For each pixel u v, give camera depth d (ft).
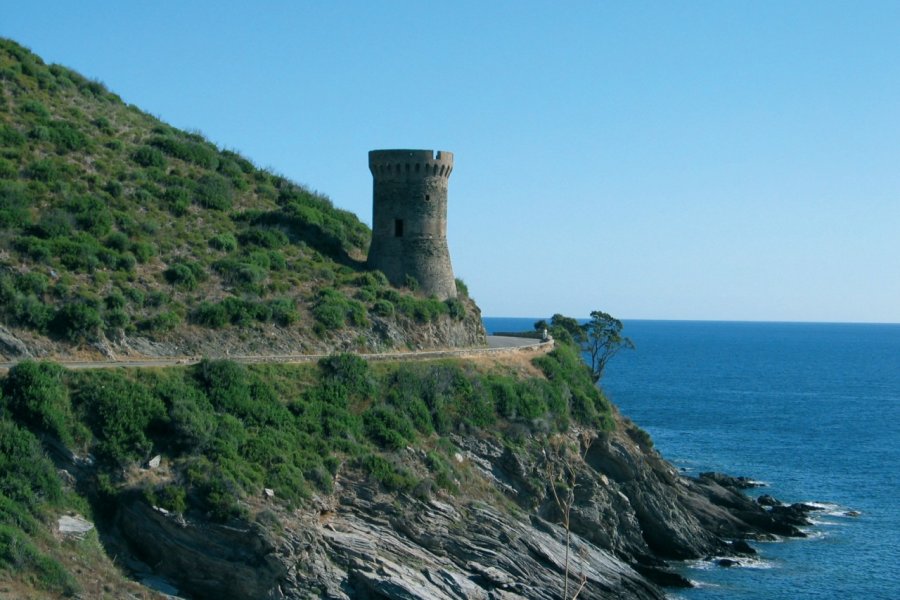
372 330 256.32
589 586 204.64
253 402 202.90
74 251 235.61
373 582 174.81
